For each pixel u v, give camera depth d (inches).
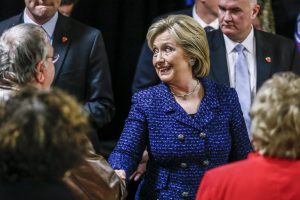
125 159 233.9
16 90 208.8
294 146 173.8
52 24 303.1
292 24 383.2
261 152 177.5
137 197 242.5
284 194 172.7
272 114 172.9
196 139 235.5
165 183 236.1
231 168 179.6
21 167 151.5
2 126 152.6
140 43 417.4
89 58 304.3
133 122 239.3
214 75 289.4
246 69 293.0
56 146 152.8
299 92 174.2
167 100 239.6
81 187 213.0
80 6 409.1
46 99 156.1
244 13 285.7
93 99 305.1
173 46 236.4
